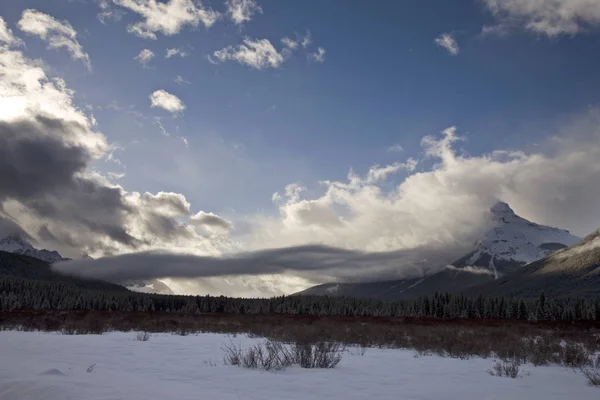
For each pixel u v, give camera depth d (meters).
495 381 11.35
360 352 18.44
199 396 7.62
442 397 8.80
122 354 15.26
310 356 13.35
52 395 6.77
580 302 92.06
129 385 8.19
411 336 26.61
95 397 6.82
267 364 12.40
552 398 9.14
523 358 16.66
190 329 30.86
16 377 8.17
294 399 7.99
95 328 26.75
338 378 10.86
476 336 26.98
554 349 18.20
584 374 12.73
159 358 14.35
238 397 7.81
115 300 107.06
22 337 21.61
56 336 23.05
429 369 13.46
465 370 13.42
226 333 29.52
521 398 9.01
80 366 11.33
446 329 36.28
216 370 11.62
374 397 8.56
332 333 26.22
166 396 7.32
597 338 28.77
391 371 12.72
